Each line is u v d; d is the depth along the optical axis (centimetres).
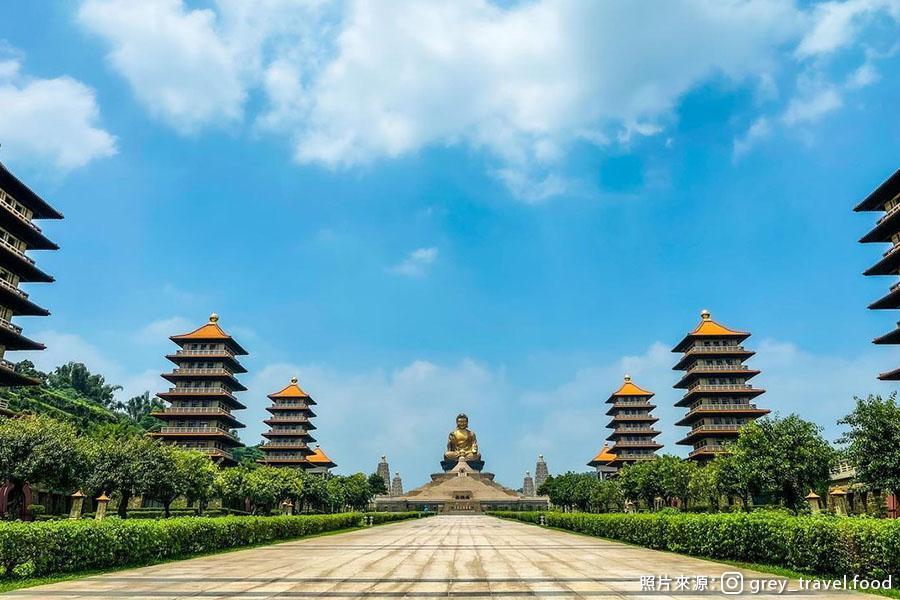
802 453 4075
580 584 2033
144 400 18575
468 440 17612
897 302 6050
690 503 8088
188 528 3022
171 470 5822
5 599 1764
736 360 10056
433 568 2523
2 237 6194
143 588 1952
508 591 1898
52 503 6762
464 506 14800
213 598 1781
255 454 19288
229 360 10556
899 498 3095
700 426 9925
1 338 6247
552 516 7019
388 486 18912
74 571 2272
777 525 2345
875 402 3130
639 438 13388
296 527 4834
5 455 4447
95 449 5531
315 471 15900
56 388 15925
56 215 6712
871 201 6022
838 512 3725
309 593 1867
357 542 4209
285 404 13812
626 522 4012
